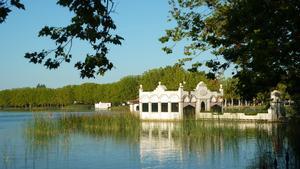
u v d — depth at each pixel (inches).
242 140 2059.5
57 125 2559.1
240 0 756.6
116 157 1700.3
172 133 2652.6
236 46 799.7
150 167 1461.6
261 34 680.4
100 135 2549.2
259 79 768.3
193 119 3393.2
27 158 1668.3
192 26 871.1
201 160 1563.7
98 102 7534.5
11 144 2106.3
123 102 6973.4
